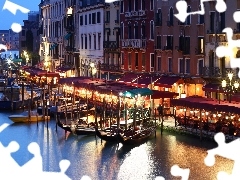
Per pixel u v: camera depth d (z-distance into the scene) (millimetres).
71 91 42719
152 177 20641
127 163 23109
